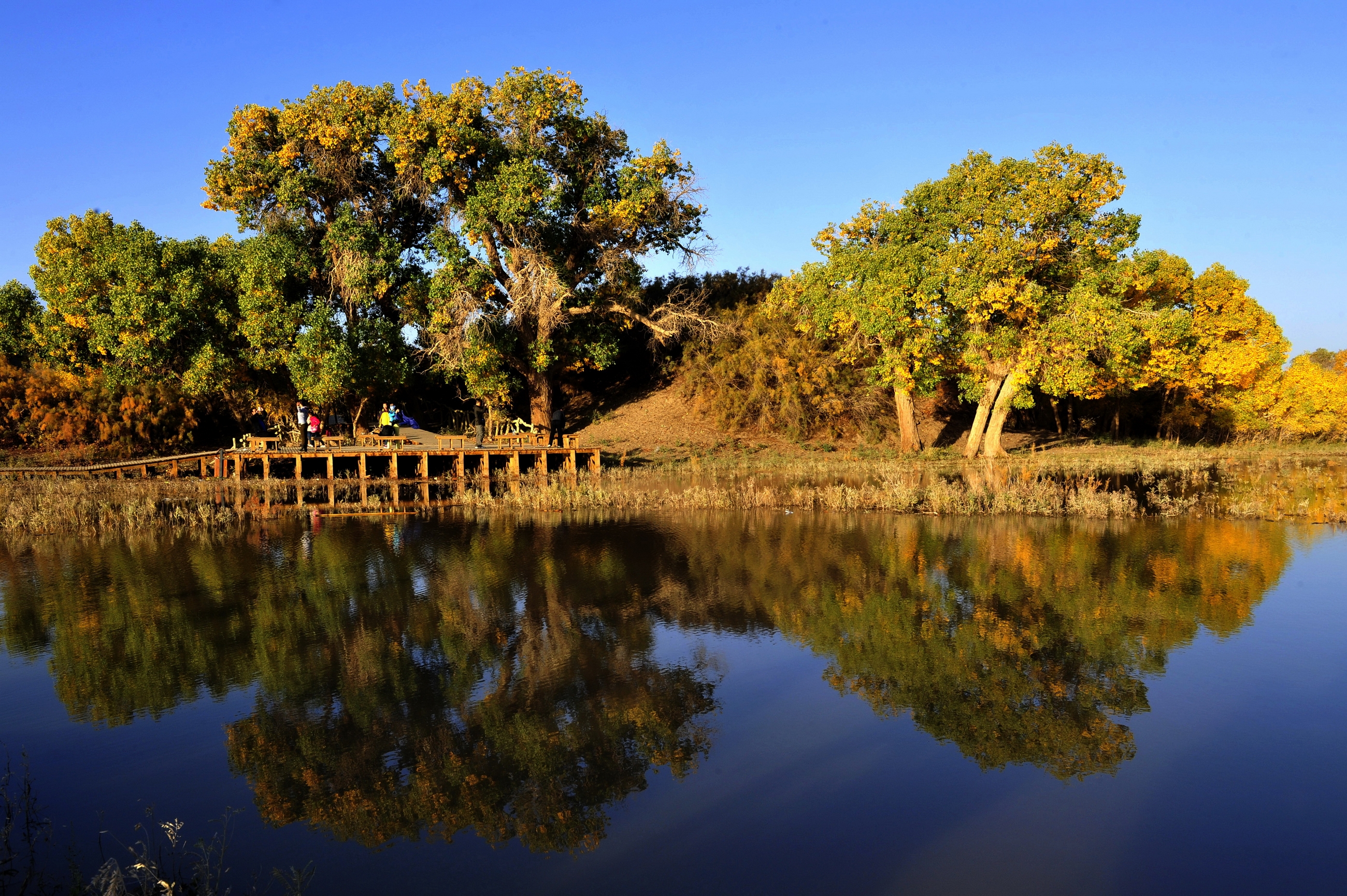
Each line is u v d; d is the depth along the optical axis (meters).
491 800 5.71
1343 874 4.69
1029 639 8.88
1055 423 39.72
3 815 5.54
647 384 40.91
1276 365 35.97
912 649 8.62
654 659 8.45
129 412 28.97
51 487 21.11
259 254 26.73
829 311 30.44
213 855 5.05
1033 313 27.16
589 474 26.86
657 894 4.58
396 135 28.05
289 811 5.59
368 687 7.77
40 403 28.58
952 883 4.64
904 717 6.96
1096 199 25.97
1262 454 30.58
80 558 13.66
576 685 7.77
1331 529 14.86
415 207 32.25
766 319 35.84
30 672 8.24
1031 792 5.68
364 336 28.17
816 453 33.09
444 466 29.89
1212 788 5.71
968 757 6.23
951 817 5.37
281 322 27.05
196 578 12.09
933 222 28.83
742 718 6.99
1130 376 28.38
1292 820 5.29
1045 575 11.60
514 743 6.58
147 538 15.52
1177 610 9.82
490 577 11.98
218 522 17.33
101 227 30.52
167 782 6.00
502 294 32.28
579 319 33.97
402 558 13.31
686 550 13.82
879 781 5.87
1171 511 16.61
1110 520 16.11
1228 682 7.60
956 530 15.27
